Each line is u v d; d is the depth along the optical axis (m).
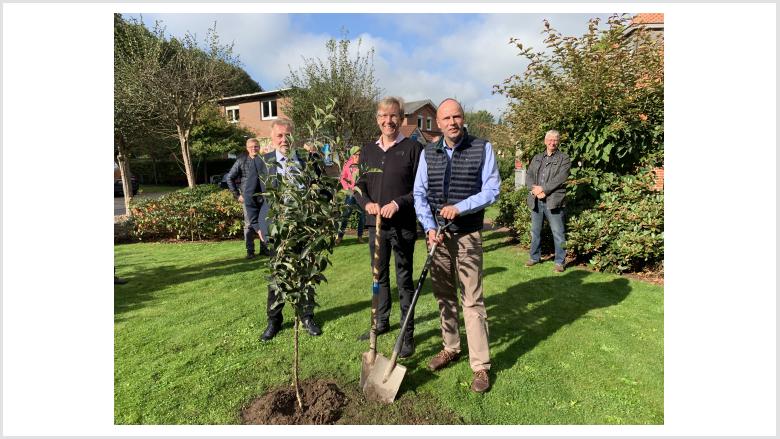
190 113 11.47
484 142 2.53
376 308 2.49
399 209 2.81
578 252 5.09
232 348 3.00
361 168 2.34
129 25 10.91
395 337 3.13
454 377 2.58
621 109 5.43
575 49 5.60
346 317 3.54
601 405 2.31
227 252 6.46
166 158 24.81
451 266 2.64
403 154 2.91
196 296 4.22
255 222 4.37
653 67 5.37
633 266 4.79
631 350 2.89
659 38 6.06
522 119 6.85
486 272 4.87
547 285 4.34
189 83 10.93
